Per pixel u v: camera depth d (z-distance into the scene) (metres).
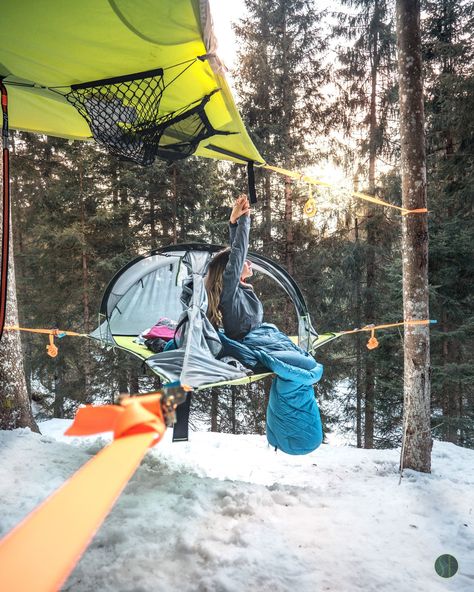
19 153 13.97
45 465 4.29
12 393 5.27
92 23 2.62
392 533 3.52
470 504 4.15
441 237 9.92
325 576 2.86
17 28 2.67
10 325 5.24
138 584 2.57
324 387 13.26
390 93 12.12
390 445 12.52
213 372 3.44
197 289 4.02
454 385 10.86
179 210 13.88
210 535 3.19
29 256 14.19
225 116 3.60
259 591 2.65
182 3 2.34
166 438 6.38
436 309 10.36
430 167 11.60
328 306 13.53
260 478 5.16
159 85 3.25
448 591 2.82
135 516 3.38
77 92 3.37
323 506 3.96
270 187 14.05
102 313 5.36
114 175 14.02
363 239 13.34
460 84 10.06
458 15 11.58
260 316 4.30
